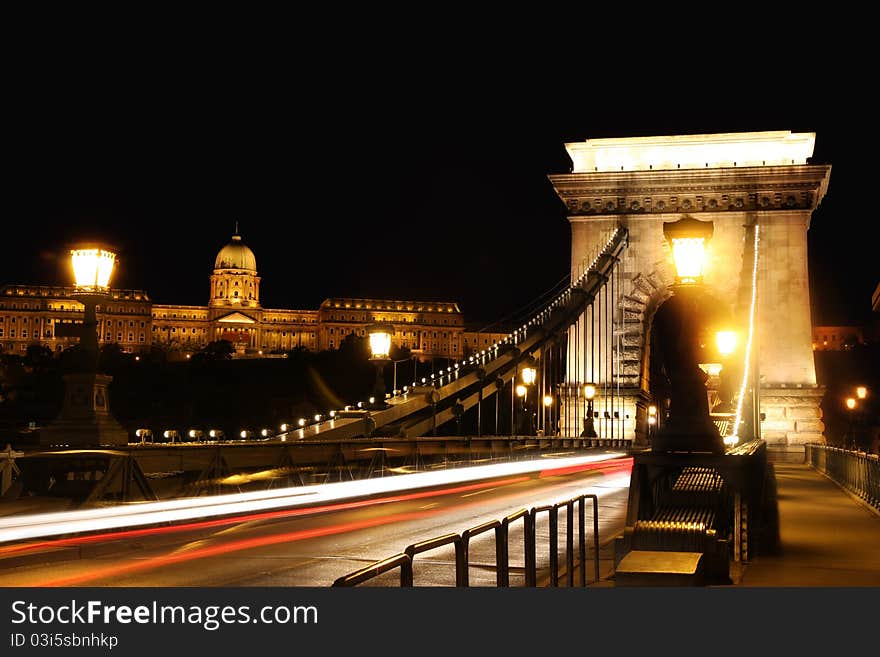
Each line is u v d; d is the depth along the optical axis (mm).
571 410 91375
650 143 98250
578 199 97375
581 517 15352
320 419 38312
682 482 14570
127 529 18688
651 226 95875
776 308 93188
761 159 97000
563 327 77500
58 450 18266
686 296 14031
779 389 91000
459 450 42406
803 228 93688
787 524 26797
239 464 24219
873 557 19406
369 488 29766
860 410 170625
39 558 16828
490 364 58438
